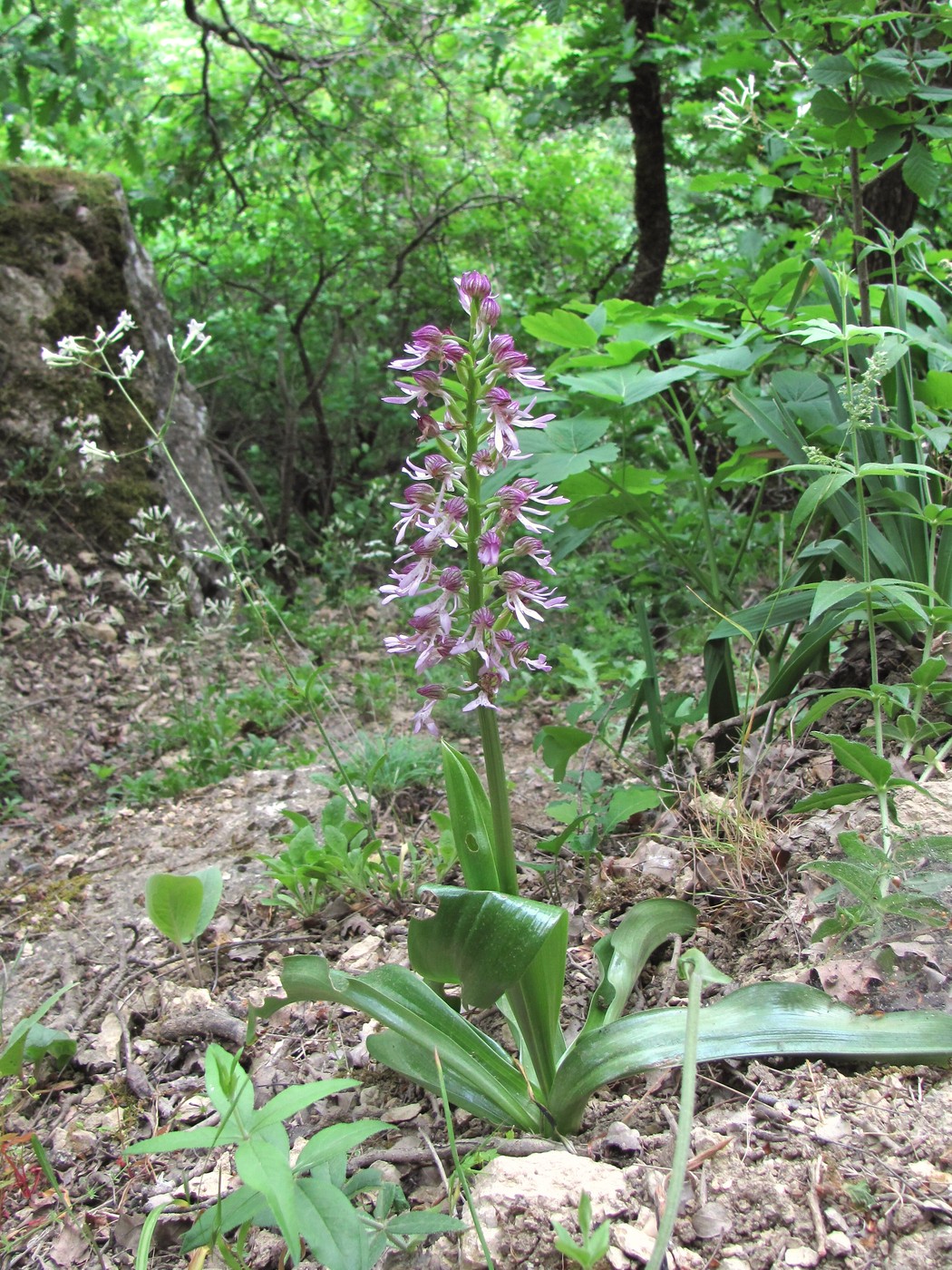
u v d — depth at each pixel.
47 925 3.10
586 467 2.91
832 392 3.02
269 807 3.68
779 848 2.30
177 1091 2.17
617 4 7.32
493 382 1.64
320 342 10.86
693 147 8.23
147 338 7.64
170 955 2.76
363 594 7.27
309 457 10.90
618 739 3.69
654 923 2.05
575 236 9.50
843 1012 1.67
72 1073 2.31
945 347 2.71
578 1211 1.37
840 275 3.02
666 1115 1.71
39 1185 1.93
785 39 3.22
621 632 4.99
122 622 6.54
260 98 9.48
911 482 2.84
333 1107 1.99
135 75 6.92
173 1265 1.69
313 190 10.24
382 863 2.88
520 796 3.53
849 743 1.89
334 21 10.02
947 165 3.65
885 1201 1.44
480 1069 1.73
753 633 3.39
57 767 5.07
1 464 6.77
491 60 7.98
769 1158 1.55
